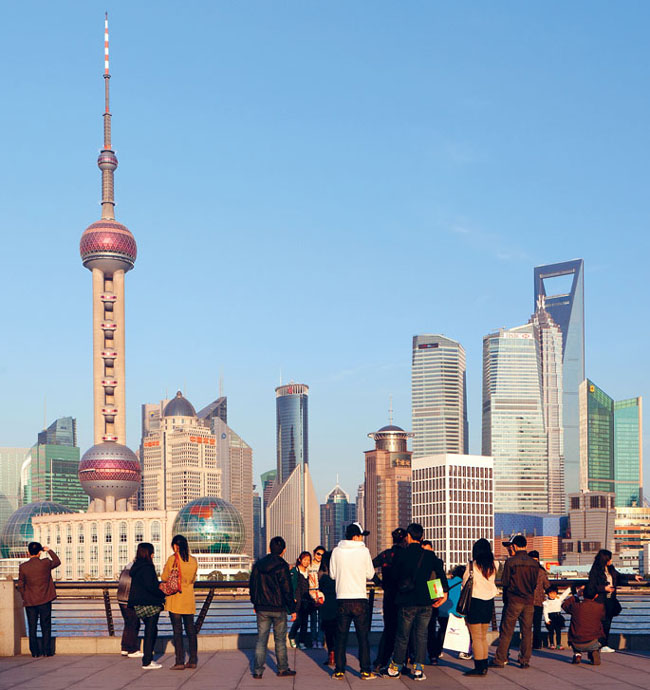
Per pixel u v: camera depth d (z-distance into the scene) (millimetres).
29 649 26766
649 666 23422
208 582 27625
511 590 23109
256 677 21750
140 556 23859
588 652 23812
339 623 21672
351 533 21891
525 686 20141
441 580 21375
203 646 27547
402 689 19969
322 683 20938
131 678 21750
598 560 23859
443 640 24172
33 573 25953
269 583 21938
